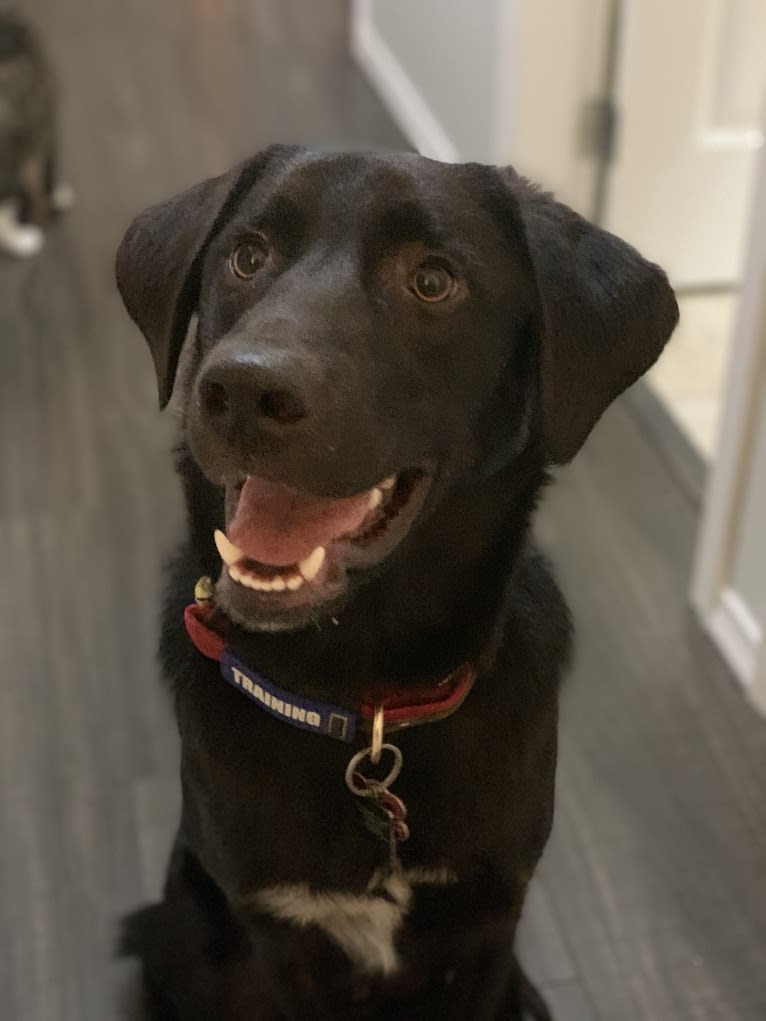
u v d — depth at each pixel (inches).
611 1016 56.9
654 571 82.0
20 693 71.9
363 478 35.0
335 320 34.9
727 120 102.3
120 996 57.4
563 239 37.4
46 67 119.2
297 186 37.7
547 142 106.7
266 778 42.0
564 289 36.8
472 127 119.8
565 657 45.8
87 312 108.2
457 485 39.0
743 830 65.3
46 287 111.5
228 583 36.5
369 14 156.3
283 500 37.2
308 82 155.6
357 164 37.6
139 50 163.5
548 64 103.0
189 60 160.7
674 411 98.3
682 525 86.3
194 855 51.1
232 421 32.6
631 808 66.1
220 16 175.5
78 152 135.1
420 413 36.8
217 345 35.0
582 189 109.0
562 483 90.0
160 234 41.5
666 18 96.7
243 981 52.5
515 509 41.1
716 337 106.3
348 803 42.1
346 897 43.7
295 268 36.6
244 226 38.7
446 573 40.3
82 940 59.5
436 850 42.6
